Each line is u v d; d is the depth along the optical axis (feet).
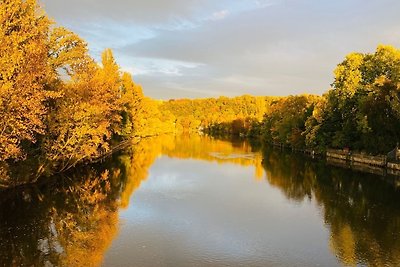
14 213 84.38
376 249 70.08
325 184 135.33
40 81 95.35
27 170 105.40
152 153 232.94
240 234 77.10
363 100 198.90
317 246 71.20
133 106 304.91
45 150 117.29
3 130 80.94
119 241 70.18
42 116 104.99
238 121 535.19
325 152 242.58
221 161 201.16
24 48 83.35
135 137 328.90
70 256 62.34
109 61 227.20
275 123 332.80
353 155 211.82
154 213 90.22
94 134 134.51
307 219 89.30
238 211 95.09
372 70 216.54
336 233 78.89
